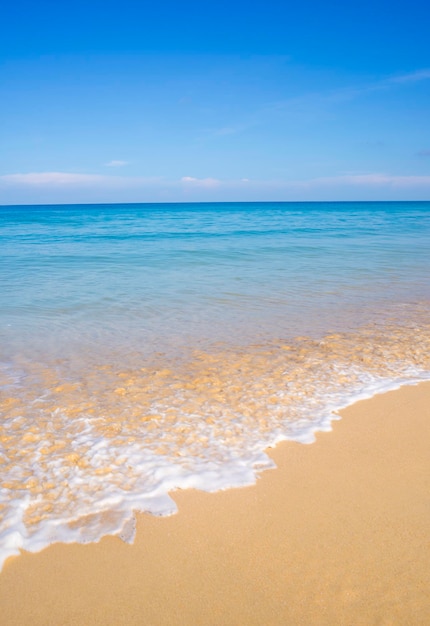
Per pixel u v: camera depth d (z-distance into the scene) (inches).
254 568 118.7
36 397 224.1
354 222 2012.8
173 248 917.2
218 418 203.5
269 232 1380.4
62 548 125.5
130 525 134.6
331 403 219.0
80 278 564.1
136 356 286.8
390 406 215.8
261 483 155.4
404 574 117.2
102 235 1300.4
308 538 129.1
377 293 483.5
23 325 353.4
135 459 169.8
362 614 106.4
